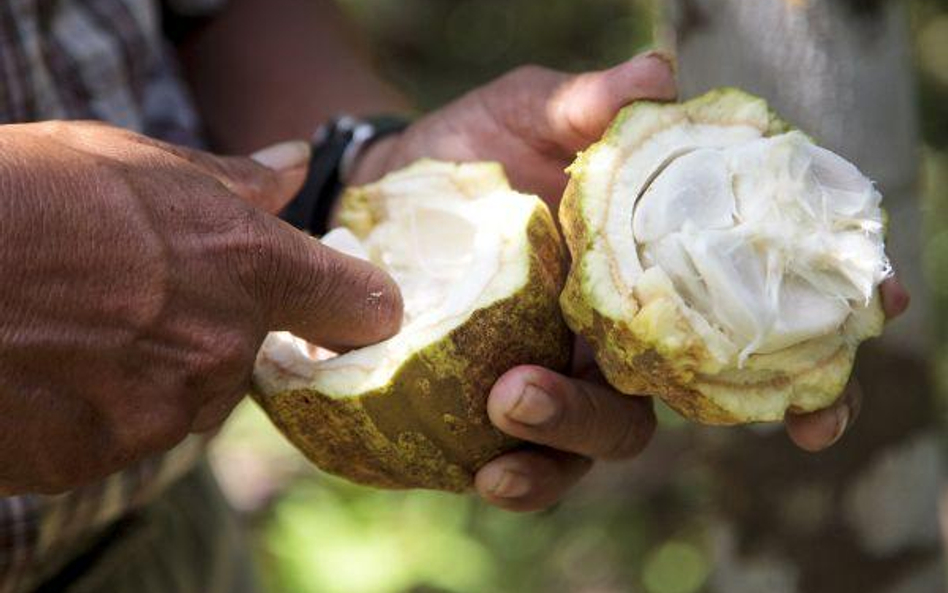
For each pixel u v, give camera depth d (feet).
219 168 1.89
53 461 1.76
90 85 2.20
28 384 1.70
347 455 1.93
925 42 4.58
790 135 1.84
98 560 2.23
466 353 1.86
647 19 4.54
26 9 2.08
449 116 2.18
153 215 1.73
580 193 1.86
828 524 2.23
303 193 2.25
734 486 2.27
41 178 1.68
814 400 1.83
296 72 2.55
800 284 1.83
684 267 1.81
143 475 2.17
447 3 5.16
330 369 1.88
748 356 1.81
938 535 2.27
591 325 1.84
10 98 2.07
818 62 2.08
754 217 1.83
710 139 1.89
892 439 2.21
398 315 1.87
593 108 1.97
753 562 2.27
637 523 3.93
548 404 1.85
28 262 1.67
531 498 1.95
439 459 1.91
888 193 2.14
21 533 2.04
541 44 4.97
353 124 2.28
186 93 2.50
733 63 2.10
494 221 1.94
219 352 1.77
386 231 2.09
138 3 2.29
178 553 2.35
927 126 4.45
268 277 1.79
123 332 1.73
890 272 1.83
